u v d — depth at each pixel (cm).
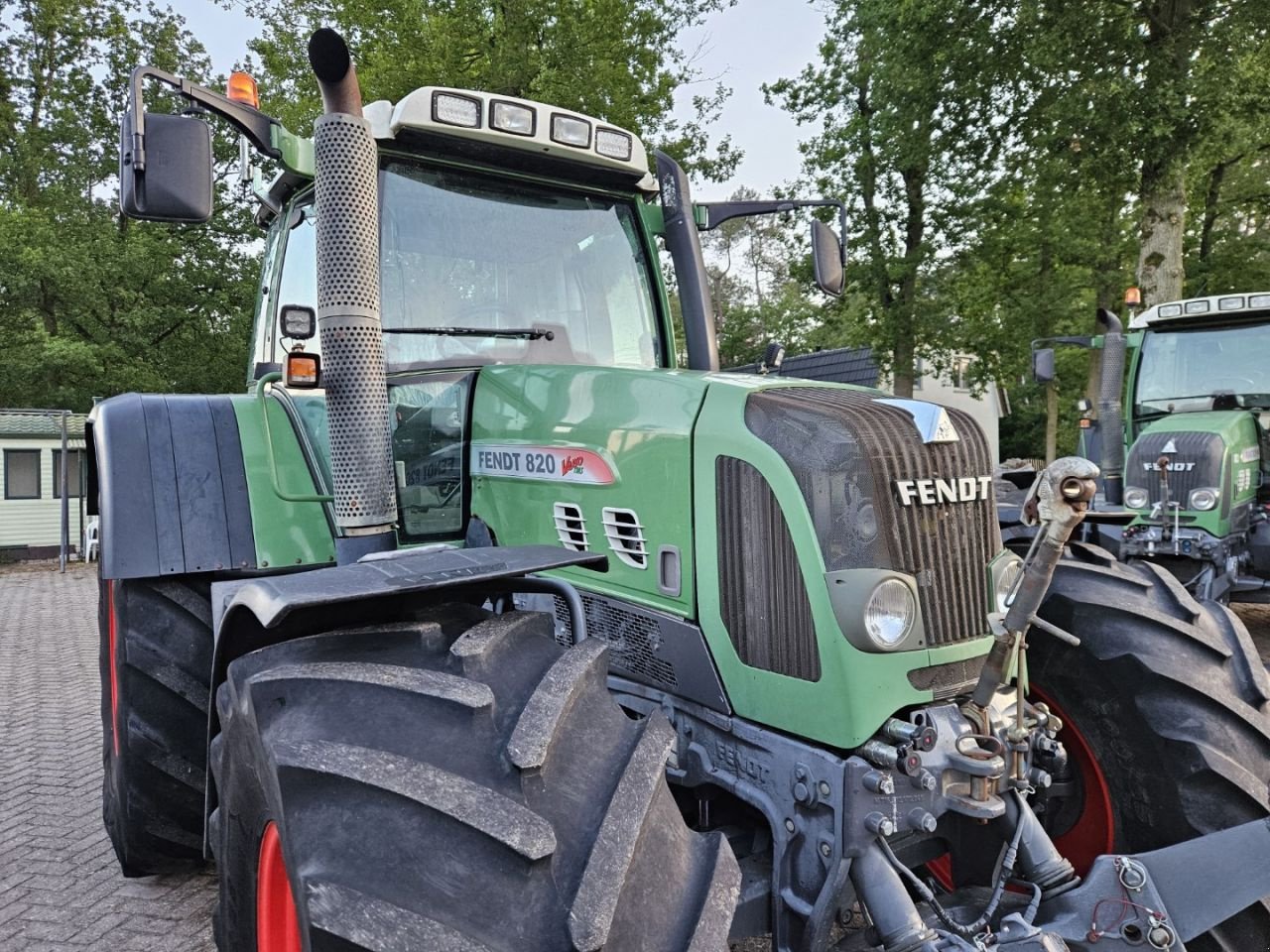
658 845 142
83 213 2023
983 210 1669
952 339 1789
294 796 140
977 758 176
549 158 290
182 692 279
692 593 205
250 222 1988
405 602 180
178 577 286
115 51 2211
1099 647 224
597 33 1348
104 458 274
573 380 239
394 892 126
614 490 222
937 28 1427
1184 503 659
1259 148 1752
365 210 216
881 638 175
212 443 283
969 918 184
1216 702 212
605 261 313
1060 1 1248
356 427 215
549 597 245
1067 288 1783
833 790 173
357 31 1480
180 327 2025
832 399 197
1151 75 1195
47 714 571
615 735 157
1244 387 743
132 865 296
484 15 1393
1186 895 176
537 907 126
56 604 1120
